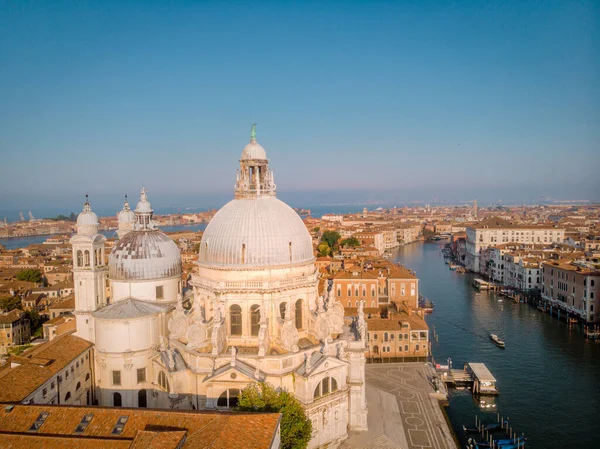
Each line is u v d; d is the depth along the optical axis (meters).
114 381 80.69
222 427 47.78
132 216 109.12
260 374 70.56
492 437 85.25
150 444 45.31
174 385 72.31
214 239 79.19
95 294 88.25
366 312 148.88
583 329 148.25
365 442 77.69
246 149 83.75
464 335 142.38
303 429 62.97
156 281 85.44
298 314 81.06
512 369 116.00
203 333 74.94
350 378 80.94
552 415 93.38
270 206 81.38
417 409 90.44
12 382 67.00
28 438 48.66
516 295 189.38
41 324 146.88
